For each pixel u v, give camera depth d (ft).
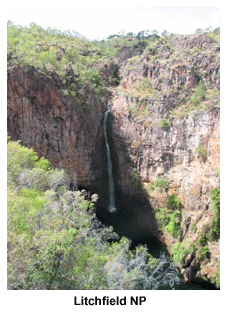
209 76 138.72
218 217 94.63
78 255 63.62
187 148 124.47
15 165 81.10
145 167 152.25
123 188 169.27
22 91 129.70
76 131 152.25
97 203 165.78
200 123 118.73
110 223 151.23
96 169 171.22
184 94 140.56
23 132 132.57
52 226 61.67
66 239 57.57
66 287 59.67
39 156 139.74
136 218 156.76
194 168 118.21
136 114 161.79
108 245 92.07
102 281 63.36
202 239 98.73
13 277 53.47
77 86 160.15
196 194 112.47
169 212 130.41
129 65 210.18
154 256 116.47
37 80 134.10
